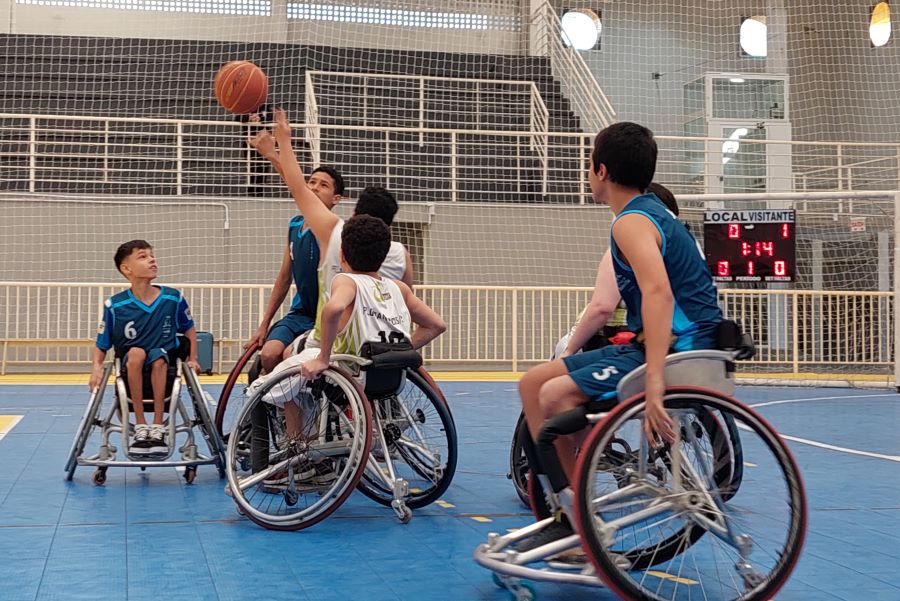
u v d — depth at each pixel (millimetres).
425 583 3027
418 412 4449
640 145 2859
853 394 10469
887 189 17891
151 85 16578
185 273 13039
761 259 10922
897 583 3059
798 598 2891
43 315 12641
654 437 2885
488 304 13727
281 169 4402
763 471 5254
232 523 3941
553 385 2803
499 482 4992
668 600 2816
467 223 13875
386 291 4039
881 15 18469
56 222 12781
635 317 2857
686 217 14930
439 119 16656
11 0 17250
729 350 2775
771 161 17547
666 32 18422
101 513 4117
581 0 18188
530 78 17703
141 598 2824
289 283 5176
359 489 4312
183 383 5004
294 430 4156
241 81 4297
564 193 14414
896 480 5043
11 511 4133
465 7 18422
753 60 18531
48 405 8672
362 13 18109
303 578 3074
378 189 4707
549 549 2781
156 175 15148
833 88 18484
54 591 2889
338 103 16719
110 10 17578
